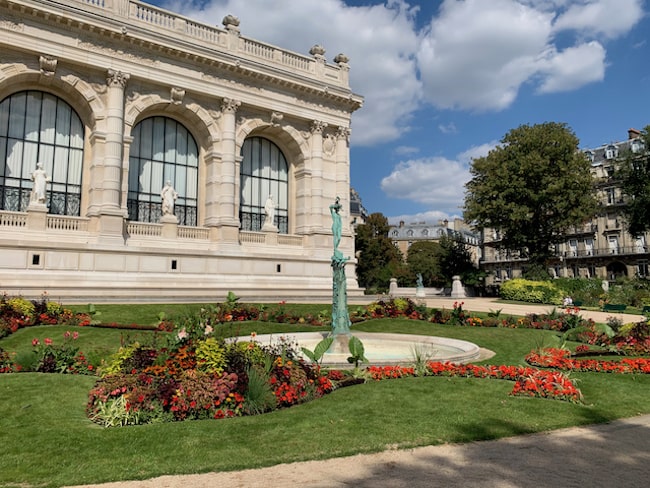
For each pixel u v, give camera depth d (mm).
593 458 7191
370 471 6609
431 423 8789
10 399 9812
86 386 11156
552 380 11125
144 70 32250
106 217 29781
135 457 6996
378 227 79312
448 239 65750
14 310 20141
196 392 9141
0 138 29641
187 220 36219
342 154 41812
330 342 12727
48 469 6562
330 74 42219
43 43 28719
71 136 31891
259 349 11227
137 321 22688
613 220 71375
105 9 31469
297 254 38875
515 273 84625
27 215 28062
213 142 35469
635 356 17453
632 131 74062
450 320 26266
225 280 33938
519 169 50719
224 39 36688
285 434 8102
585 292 46688
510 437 8242
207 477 6402
